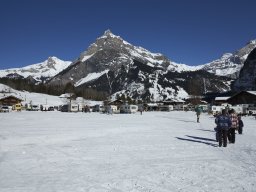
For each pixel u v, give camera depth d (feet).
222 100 354.13
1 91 636.07
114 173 37.09
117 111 344.49
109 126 111.04
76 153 50.96
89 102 565.94
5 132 85.46
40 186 31.58
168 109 416.67
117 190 30.25
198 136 79.15
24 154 49.96
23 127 105.09
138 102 534.37
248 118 205.26
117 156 48.34
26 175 36.19
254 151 53.78
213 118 192.75
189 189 30.58
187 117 206.49
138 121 149.18
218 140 64.59
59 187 31.22
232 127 64.95
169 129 101.19
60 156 48.19
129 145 60.75
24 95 640.58
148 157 47.62
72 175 36.14
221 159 46.14
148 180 33.91
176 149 55.98
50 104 549.54
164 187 31.27
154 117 203.10
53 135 77.51
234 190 30.27
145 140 69.46
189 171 38.11
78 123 130.21
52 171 38.17
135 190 30.27
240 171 38.14
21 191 29.91
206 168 39.81
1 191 29.89
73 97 590.14
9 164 42.27
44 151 52.90
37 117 191.11
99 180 33.91
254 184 32.30
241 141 69.05
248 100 315.99
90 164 42.27
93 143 63.77
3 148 56.18
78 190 30.22
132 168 39.78
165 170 38.65
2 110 323.37
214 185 31.99
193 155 49.67
